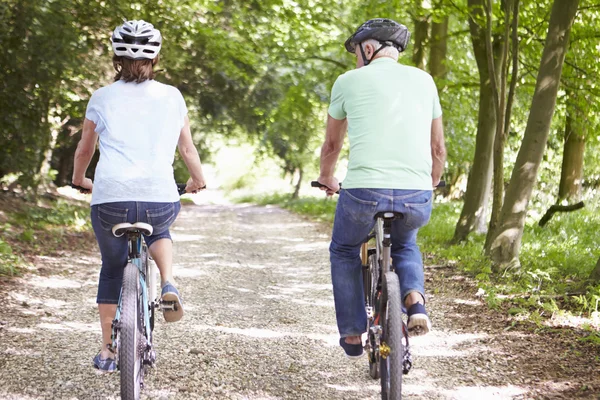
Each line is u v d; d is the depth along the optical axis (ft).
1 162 45.29
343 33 54.85
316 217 65.21
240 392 13.71
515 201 27.32
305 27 50.37
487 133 37.70
